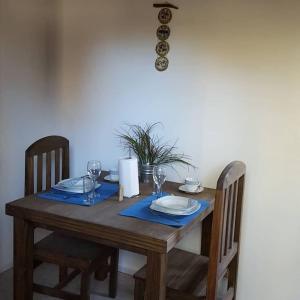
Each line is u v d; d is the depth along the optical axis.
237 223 2.38
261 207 2.42
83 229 1.86
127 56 2.73
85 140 3.01
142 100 2.72
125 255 2.93
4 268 2.87
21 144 2.85
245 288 2.54
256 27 2.29
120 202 2.14
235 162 2.01
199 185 2.42
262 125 2.35
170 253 2.35
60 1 2.92
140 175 2.62
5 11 2.61
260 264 2.47
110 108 2.86
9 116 2.73
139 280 2.08
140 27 2.65
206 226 2.55
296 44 2.20
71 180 2.46
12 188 2.83
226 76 2.41
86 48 2.88
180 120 2.61
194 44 2.48
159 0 2.56
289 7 2.19
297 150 2.27
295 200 2.31
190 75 2.53
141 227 1.79
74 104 3.00
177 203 2.09
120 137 2.85
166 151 2.67
